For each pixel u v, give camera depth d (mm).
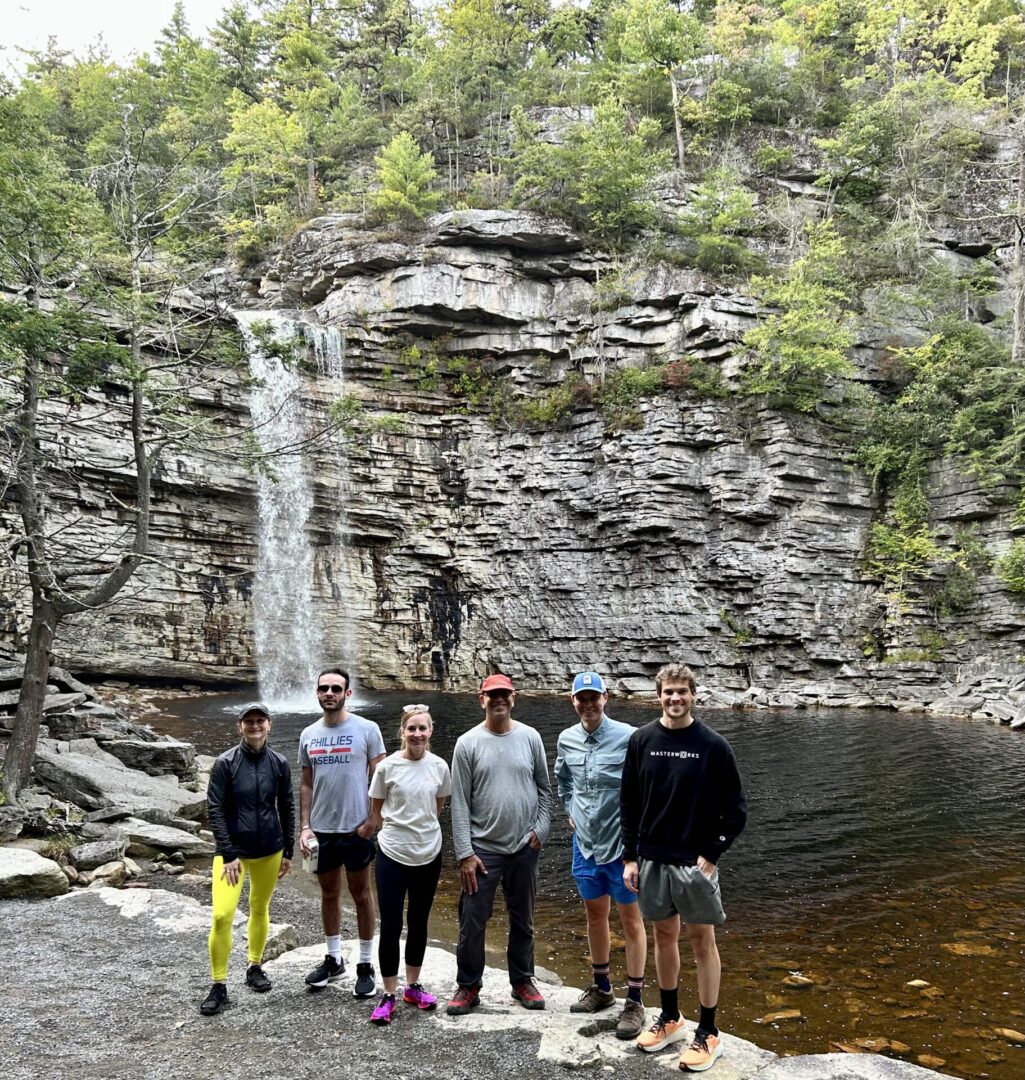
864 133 41688
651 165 39719
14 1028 5520
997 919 9258
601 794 5750
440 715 26984
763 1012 6918
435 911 9883
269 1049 5191
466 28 55188
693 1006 7023
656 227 38781
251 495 32531
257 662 32562
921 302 34812
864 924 9125
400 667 35812
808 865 11359
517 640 35031
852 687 30359
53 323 11891
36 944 7188
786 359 31125
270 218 42562
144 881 9836
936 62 50188
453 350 36938
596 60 58406
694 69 49875
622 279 35406
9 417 12688
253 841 6070
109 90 43375
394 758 5914
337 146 48219
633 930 5625
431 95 51062
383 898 5742
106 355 12398
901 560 30891
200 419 16438
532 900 5930
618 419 33562
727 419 32781
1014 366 30828
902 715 27469
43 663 12195
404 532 36062
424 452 36375
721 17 53719
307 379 34250
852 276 38281
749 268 36719
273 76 53156
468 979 5730
